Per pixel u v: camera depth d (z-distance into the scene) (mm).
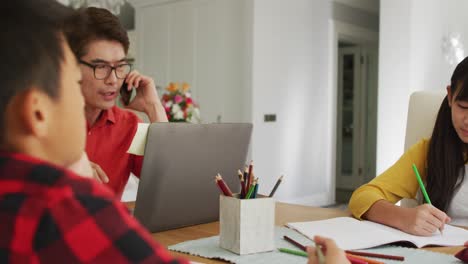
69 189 388
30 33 393
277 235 1115
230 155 1250
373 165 6543
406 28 4371
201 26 5020
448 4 4797
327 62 5547
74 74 432
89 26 1274
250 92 4656
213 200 1251
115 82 1336
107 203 396
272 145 4871
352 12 5898
